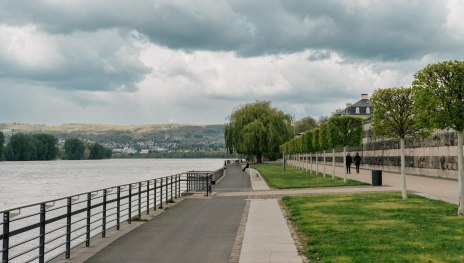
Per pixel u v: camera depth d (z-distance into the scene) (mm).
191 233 15898
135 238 15047
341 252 11789
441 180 40906
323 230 15258
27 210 36812
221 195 31984
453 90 17547
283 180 46469
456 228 15094
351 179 44562
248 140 96062
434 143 45750
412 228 15281
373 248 12164
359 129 41656
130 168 167000
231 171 78250
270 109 101312
